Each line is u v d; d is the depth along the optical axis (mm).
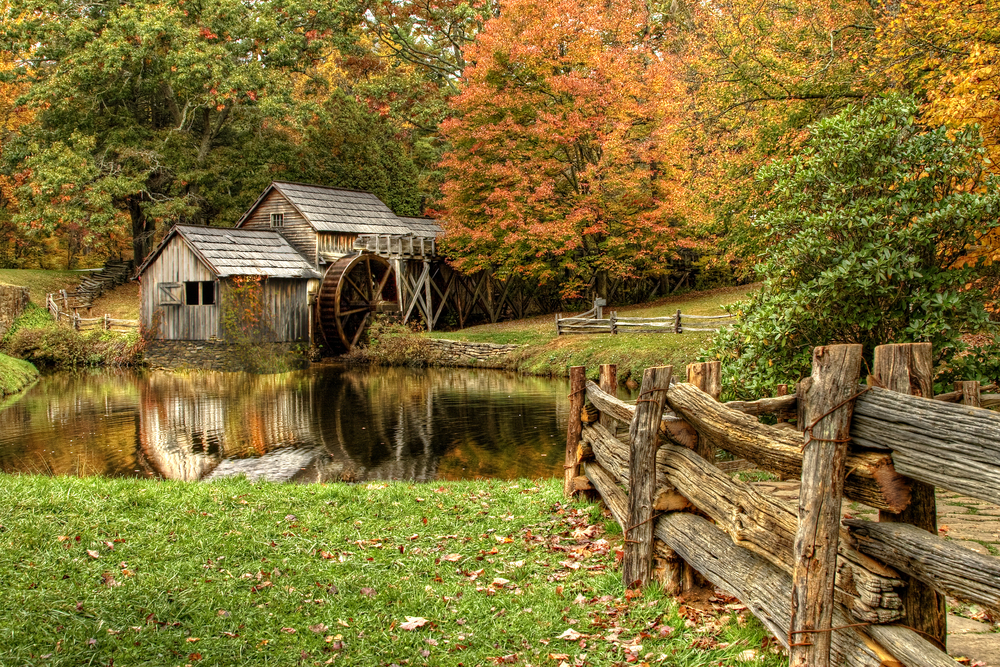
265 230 30297
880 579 2998
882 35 12641
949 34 10875
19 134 37062
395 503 7266
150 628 4336
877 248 7172
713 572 4156
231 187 39156
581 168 29281
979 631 3953
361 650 4184
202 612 4574
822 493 3119
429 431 13719
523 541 6098
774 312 7859
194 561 5449
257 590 4984
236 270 26391
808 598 3145
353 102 40469
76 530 6016
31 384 22203
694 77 18875
